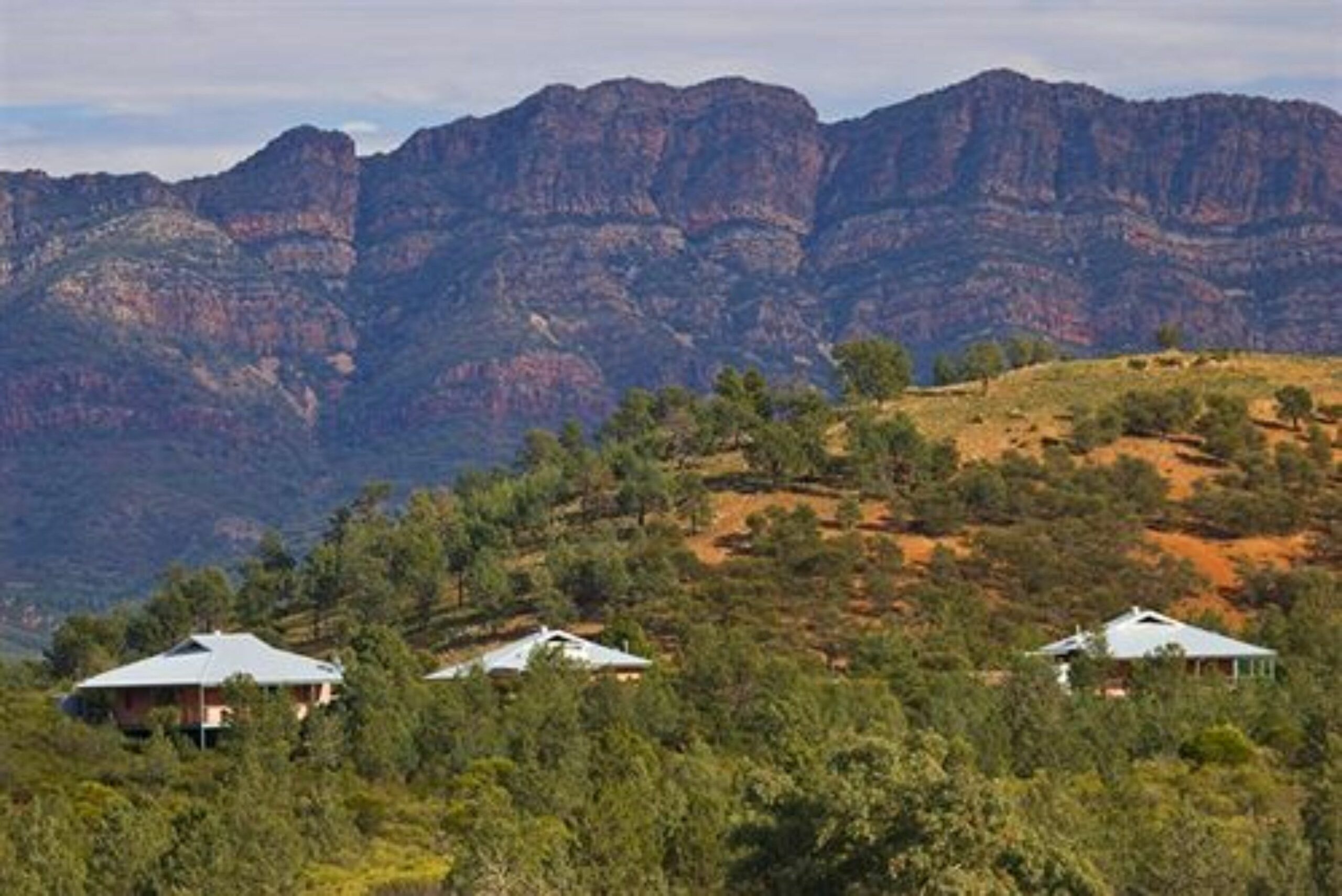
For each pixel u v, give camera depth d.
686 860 139.88
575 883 133.00
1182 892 129.38
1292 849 134.00
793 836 118.38
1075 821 138.75
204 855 149.38
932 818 112.50
